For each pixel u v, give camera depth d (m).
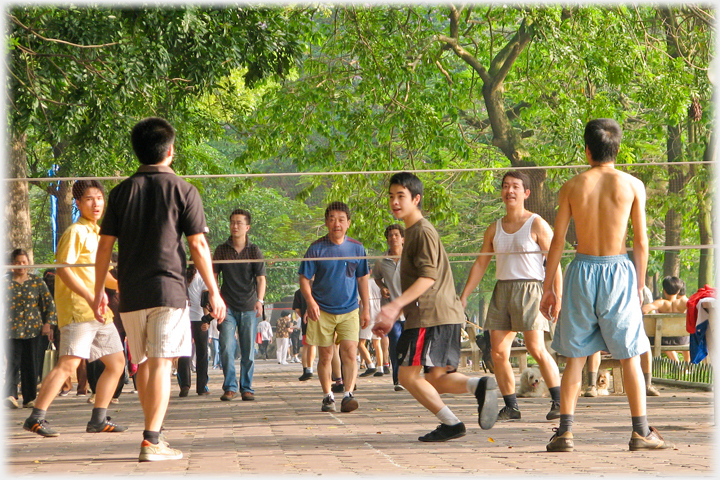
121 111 34.47
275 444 13.33
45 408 14.95
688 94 44.81
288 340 60.91
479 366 36.50
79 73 28.78
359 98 52.69
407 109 48.03
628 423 15.80
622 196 12.39
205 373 26.62
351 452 12.03
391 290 21.09
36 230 18.69
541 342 16.58
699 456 11.19
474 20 54.84
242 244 19.17
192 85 32.59
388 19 47.78
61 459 11.90
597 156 12.80
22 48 27.16
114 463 11.34
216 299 11.99
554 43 43.06
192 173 55.06
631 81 47.94
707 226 19.97
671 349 25.44
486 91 53.09
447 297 13.21
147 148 12.05
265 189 19.19
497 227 17.11
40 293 23.58
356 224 19.47
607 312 12.12
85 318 15.05
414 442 13.30
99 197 15.61
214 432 15.54
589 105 46.88
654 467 10.12
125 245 11.76
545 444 12.83
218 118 56.03
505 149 53.31
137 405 23.59
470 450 12.13
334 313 19.45
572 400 12.09
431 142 50.34
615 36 44.69
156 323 11.59
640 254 12.55
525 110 59.19
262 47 31.08
